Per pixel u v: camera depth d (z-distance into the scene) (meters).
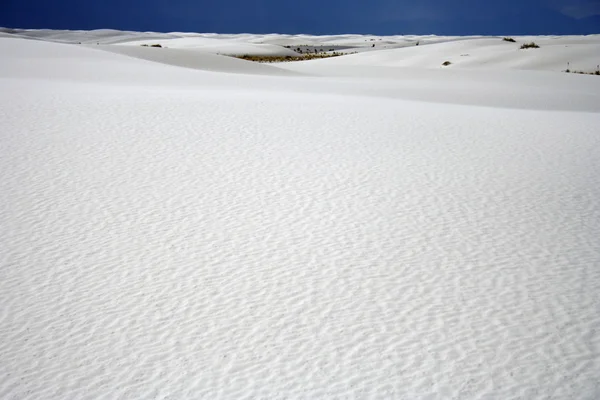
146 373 5.96
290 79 34.09
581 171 12.12
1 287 7.46
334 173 11.71
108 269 7.93
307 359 6.17
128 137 14.02
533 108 24.23
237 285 7.58
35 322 6.77
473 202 10.31
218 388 5.74
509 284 7.61
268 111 17.86
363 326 6.73
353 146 13.77
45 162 12.00
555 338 6.50
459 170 12.05
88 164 11.96
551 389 5.71
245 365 6.08
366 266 8.05
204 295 7.36
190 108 17.88
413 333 6.60
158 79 29.11
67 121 15.42
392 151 13.41
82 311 6.99
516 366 6.05
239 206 10.02
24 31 144.62
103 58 36.50
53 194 10.39
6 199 10.11
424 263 8.14
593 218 9.70
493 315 6.93
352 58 63.53
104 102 18.44
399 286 7.56
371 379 5.87
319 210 9.88
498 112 20.03
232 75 34.16
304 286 7.56
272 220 9.48
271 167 12.02
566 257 8.34
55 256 8.25
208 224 9.32
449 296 7.33
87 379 5.88
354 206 10.06
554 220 9.61
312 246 8.62
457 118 17.97
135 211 9.76
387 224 9.37
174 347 6.36
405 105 21.06
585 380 5.84
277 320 6.85
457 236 8.98
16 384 5.80
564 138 15.13
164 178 11.28
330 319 6.87
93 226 9.19
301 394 5.65
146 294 7.36
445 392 5.67
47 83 24.48
